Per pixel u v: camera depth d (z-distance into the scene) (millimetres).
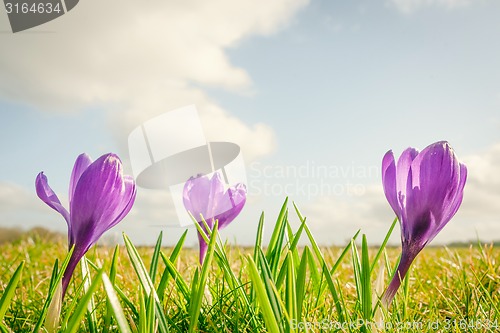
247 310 306
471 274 467
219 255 297
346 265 610
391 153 242
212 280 392
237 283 292
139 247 746
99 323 302
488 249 484
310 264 311
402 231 242
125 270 565
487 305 347
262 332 284
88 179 218
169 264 280
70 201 225
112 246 717
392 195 242
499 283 410
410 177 233
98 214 220
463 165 231
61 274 224
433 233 236
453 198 228
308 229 310
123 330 204
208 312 300
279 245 310
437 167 228
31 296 424
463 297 385
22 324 324
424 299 406
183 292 302
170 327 285
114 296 209
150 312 222
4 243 890
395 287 246
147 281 245
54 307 225
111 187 219
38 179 228
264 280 237
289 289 231
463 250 624
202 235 290
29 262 687
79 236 222
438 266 566
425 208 231
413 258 239
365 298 256
